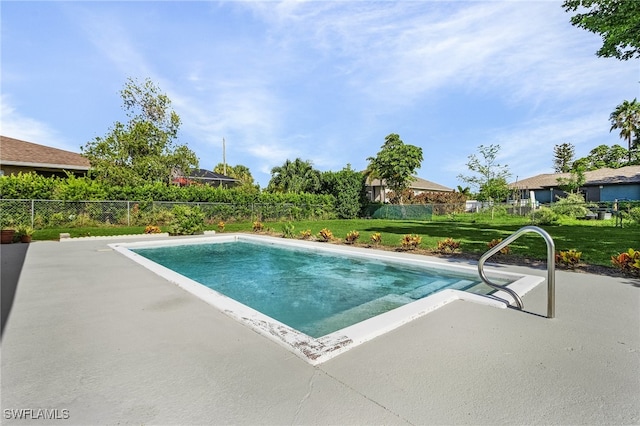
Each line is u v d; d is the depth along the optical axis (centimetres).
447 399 196
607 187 2589
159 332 301
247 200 2084
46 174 1806
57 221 1378
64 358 248
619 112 3306
